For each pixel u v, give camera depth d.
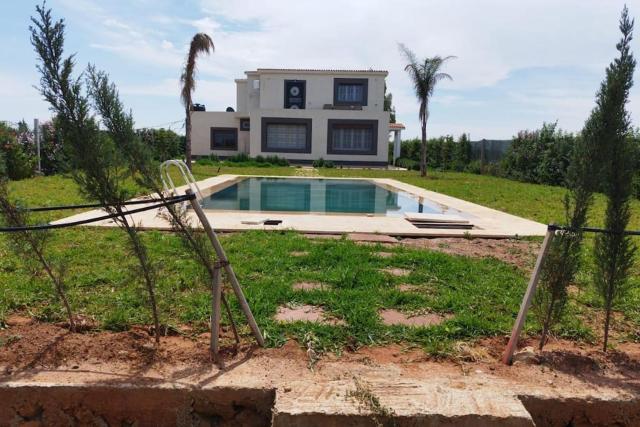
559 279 3.27
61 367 2.98
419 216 9.38
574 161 3.27
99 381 2.80
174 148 28.09
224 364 3.06
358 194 15.69
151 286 3.34
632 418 2.76
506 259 6.06
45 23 2.86
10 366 2.97
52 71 2.89
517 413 2.52
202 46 19.81
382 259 5.69
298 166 30.70
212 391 2.77
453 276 5.05
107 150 3.03
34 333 3.40
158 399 2.77
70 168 3.03
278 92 32.78
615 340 3.67
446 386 2.81
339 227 8.02
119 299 4.11
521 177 22.86
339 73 32.31
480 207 11.91
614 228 3.29
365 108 32.69
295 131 32.22
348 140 32.09
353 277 4.84
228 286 4.42
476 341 3.52
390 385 2.81
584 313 4.25
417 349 3.36
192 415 2.79
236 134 34.12
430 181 21.02
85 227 7.16
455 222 8.98
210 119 33.94
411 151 35.03
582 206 3.21
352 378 2.90
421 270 5.25
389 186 18.58
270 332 3.51
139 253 3.29
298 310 4.02
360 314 3.83
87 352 3.14
